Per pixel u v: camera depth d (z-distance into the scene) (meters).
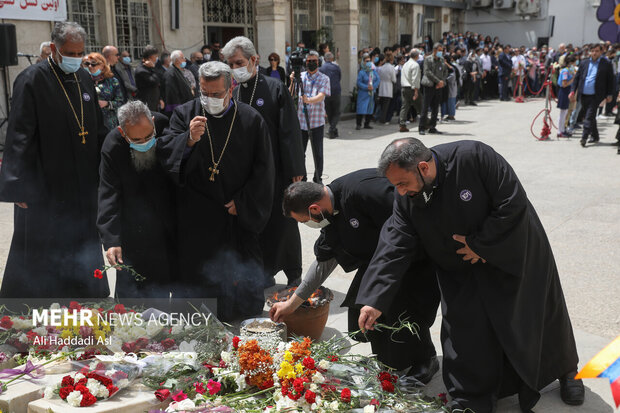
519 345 2.80
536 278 2.86
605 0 26.27
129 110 3.41
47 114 3.84
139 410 2.70
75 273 4.13
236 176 3.82
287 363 2.80
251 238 4.02
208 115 3.74
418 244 2.96
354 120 15.93
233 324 4.00
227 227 3.92
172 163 3.54
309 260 5.37
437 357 3.58
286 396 2.67
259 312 4.07
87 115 4.02
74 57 3.83
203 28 14.91
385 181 3.05
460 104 19.78
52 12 10.77
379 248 2.95
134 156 3.59
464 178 2.71
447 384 2.95
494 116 16.27
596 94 10.64
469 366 2.86
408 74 13.02
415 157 2.62
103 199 3.63
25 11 10.24
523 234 2.69
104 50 8.45
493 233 2.67
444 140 12.10
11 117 3.80
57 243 4.06
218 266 3.92
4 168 3.79
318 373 2.78
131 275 3.81
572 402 3.04
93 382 2.71
